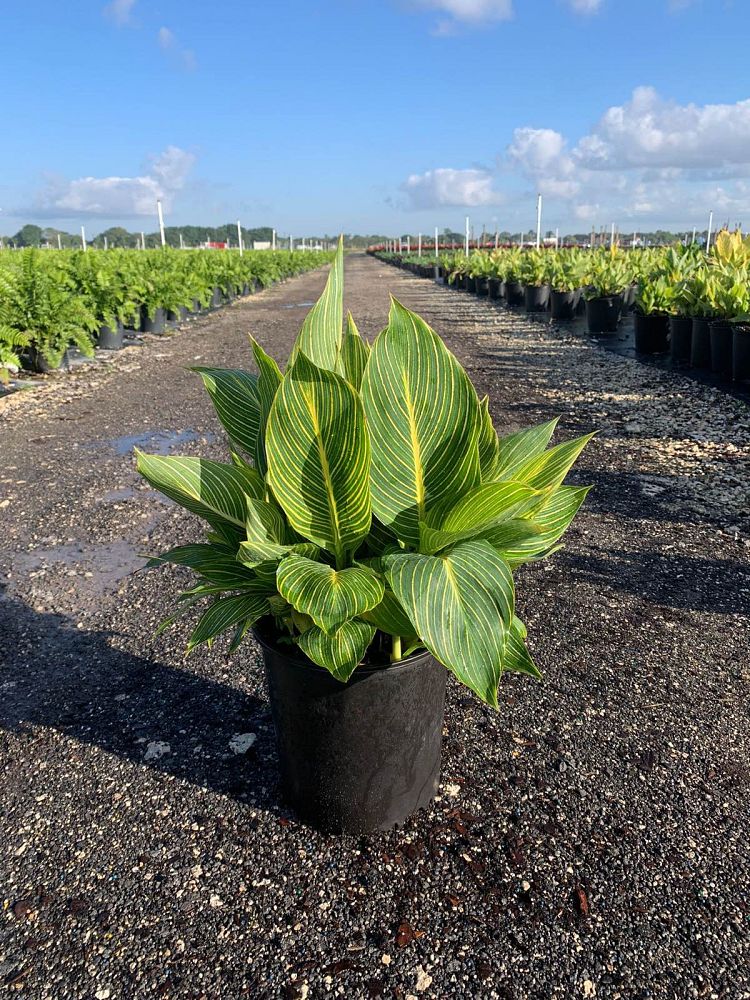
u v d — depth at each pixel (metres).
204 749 2.29
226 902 1.76
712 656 2.70
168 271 14.25
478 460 1.62
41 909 1.75
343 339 1.83
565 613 3.02
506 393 7.27
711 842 1.89
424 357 1.59
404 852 1.88
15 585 3.39
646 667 2.64
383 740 1.81
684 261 9.78
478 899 1.74
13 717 2.46
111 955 1.63
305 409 1.53
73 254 11.58
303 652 1.72
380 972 1.58
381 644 1.87
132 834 1.97
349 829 1.93
